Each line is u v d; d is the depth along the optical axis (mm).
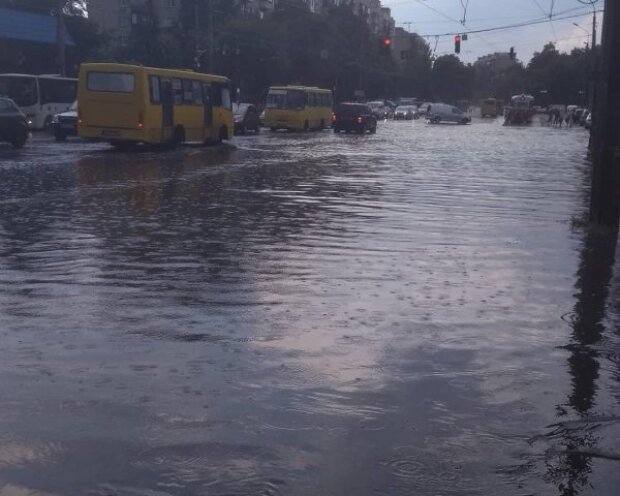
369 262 11062
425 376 6566
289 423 5566
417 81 132750
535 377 6625
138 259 10961
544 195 19906
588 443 5352
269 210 16078
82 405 5816
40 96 41750
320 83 83250
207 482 4715
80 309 8359
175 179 21531
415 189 20594
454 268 10852
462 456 5121
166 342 7301
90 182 20219
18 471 4828
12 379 6309
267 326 7844
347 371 6629
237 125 48062
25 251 11383
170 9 95938
